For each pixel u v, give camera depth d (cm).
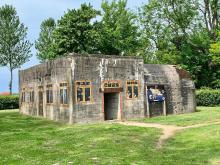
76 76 3189
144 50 6762
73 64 3175
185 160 1642
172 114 3828
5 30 6794
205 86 5972
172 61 6203
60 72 3381
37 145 2094
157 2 6262
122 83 3441
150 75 3706
